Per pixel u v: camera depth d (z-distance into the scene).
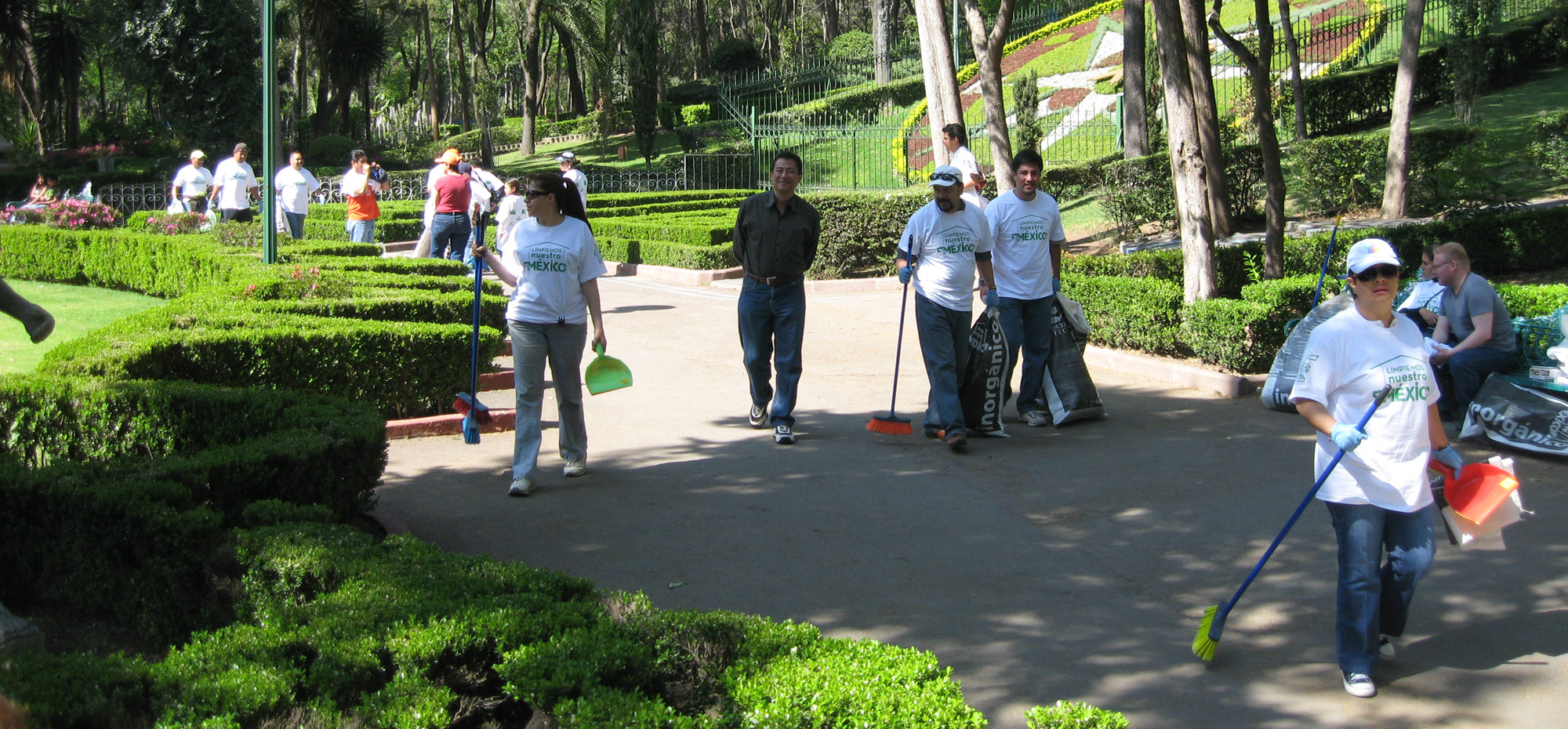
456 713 3.26
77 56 42.88
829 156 33.94
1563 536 5.36
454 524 5.61
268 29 11.12
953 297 7.13
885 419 7.38
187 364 6.70
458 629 3.35
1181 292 9.31
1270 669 4.07
